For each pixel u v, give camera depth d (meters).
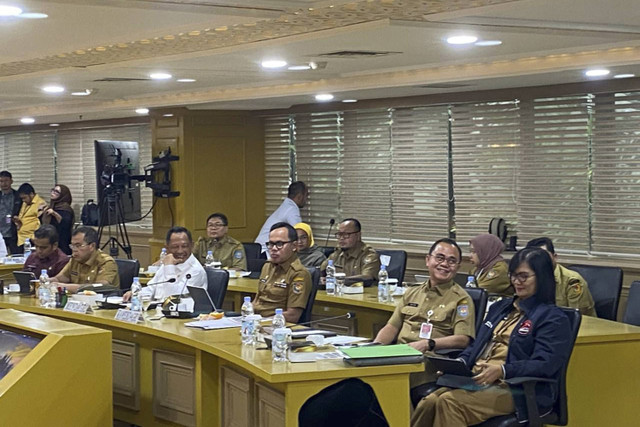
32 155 13.04
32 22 4.70
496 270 6.16
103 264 6.66
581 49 5.84
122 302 5.89
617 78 7.02
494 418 4.16
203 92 8.73
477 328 4.88
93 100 9.62
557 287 5.73
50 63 6.43
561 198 7.66
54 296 6.01
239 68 6.69
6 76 7.26
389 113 8.91
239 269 7.94
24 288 6.53
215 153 9.90
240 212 10.07
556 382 4.22
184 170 9.75
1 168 13.52
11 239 11.20
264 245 9.10
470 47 5.64
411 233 8.83
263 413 4.19
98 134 12.02
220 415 4.79
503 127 8.01
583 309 5.69
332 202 9.52
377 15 4.51
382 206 9.06
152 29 4.95
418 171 8.71
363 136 9.17
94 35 5.15
